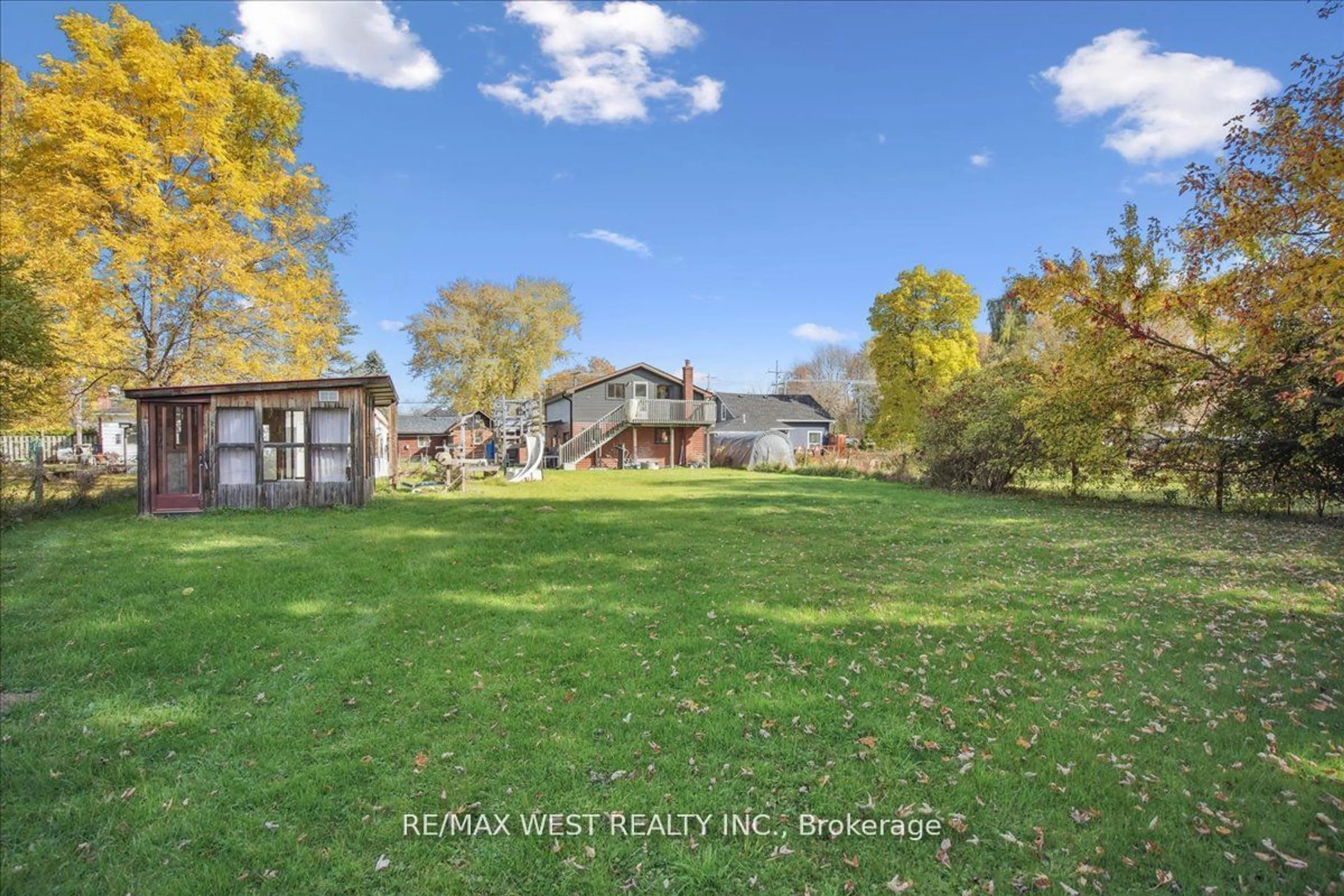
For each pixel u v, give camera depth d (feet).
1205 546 29.89
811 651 15.78
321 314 66.69
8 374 35.76
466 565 25.58
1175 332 40.93
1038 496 55.57
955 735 11.66
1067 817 9.23
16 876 8.01
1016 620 18.47
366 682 14.03
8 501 37.55
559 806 9.62
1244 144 26.91
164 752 11.16
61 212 47.01
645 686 13.89
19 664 14.76
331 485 43.68
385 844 8.82
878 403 134.82
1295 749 11.00
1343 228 22.88
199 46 56.03
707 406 118.62
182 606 19.25
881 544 31.09
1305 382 33.40
